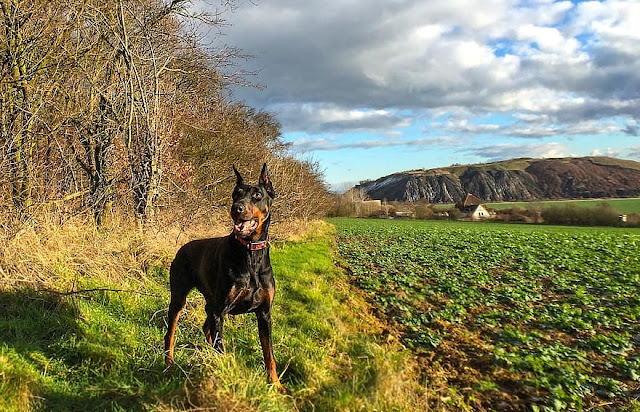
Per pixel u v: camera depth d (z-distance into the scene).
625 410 5.01
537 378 5.72
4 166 7.33
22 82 8.12
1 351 4.21
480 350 6.77
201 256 5.07
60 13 8.97
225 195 15.60
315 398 4.29
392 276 12.94
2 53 8.14
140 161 10.05
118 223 9.45
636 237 25.84
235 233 4.38
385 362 4.92
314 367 4.90
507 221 59.81
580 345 7.08
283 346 5.73
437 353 6.67
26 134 8.05
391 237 28.45
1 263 6.02
